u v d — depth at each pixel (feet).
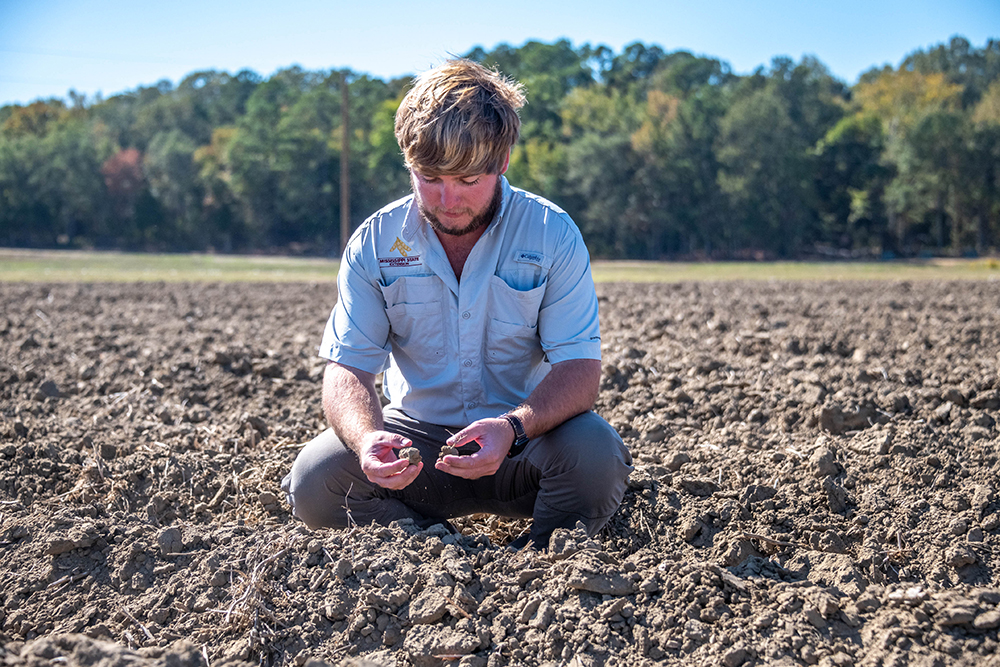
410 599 7.04
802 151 195.83
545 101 241.35
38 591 7.60
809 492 9.78
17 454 11.00
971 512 8.88
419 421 8.63
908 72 240.12
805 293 40.04
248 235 232.94
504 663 6.49
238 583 7.38
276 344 20.74
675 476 10.14
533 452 8.27
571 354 8.12
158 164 236.84
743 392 13.71
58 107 353.92
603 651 6.53
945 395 12.88
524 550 7.89
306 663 5.93
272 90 288.30
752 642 6.63
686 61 303.89
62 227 243.81
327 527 8.48
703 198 195.00
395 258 8.18
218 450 11.71
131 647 6.81
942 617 6.70
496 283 8.11
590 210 193.98
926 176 182.70
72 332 24.17
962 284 47.09
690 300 34.71
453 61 7.14
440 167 6.86
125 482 10.46
